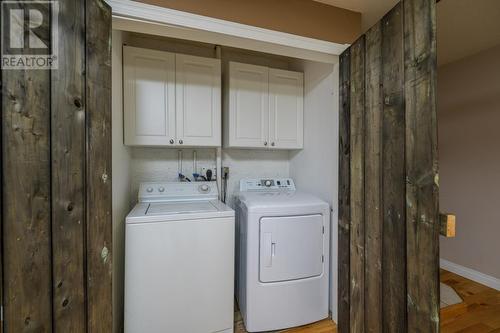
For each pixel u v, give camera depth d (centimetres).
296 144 232
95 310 96
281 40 144
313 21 154
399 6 100
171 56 190
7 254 71
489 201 229
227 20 133
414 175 93
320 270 179
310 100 220
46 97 80
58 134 83
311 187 217
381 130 112
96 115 97
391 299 105
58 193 83
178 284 149
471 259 242
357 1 156
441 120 272
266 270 167
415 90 92
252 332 166
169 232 148
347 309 143
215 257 157
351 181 138
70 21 86
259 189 239
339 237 152
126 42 192
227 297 160
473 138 241
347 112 143
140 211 157
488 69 229
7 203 71
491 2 163
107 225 103
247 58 245
